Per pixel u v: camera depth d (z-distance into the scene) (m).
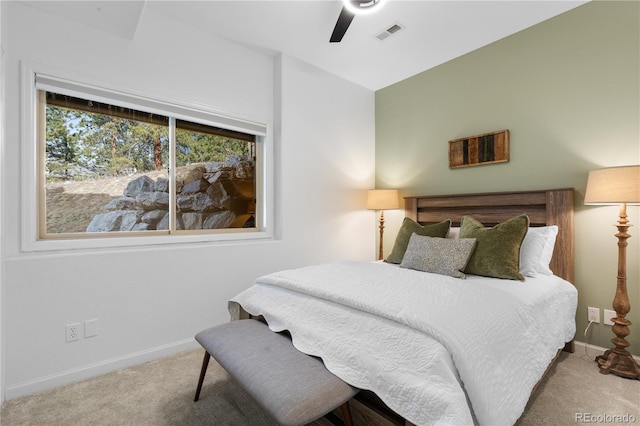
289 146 3.08
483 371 1.15
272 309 1.83
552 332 1.82
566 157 2.44
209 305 2.54
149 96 2.34
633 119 2.14
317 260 3.31
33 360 1.82
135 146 2.40
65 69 2.01
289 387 1.17
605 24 2.25
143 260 2.23
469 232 2.40
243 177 3.02
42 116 2.01
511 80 2.73
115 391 1.83
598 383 1.89
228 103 2.77
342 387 1.21
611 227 2.24
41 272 1.85
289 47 2.90
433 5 2.33
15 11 1.85
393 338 1.27
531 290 1.86
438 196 3.17
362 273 2.04
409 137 3.57
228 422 1.57
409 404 1.10
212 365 2.17
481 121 2.94
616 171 1.90
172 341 2.35
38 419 1.58
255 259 2.82
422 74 3.43
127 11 1.95
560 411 1.63
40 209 2.02
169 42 2.45
